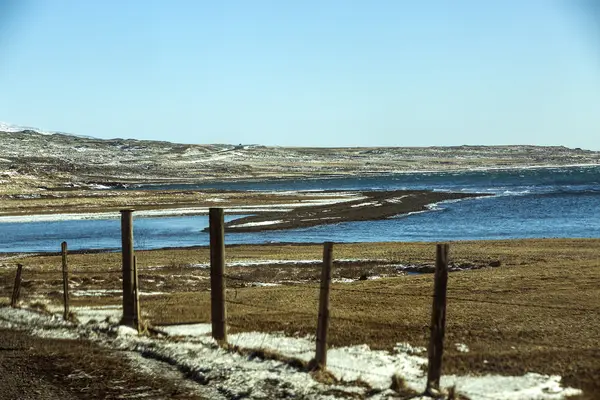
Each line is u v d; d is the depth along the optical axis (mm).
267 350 12328
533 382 11047
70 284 24141
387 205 73688
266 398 9766
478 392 10391
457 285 22016
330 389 10047
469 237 45125
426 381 10906
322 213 65250
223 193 102000
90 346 13352
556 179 150375
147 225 58531
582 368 11891
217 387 10461
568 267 26156
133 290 15023
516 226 51812
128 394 10242
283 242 43250
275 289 22641
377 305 18578
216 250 13242
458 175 189250
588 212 63250
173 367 11703
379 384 10609
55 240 48094
